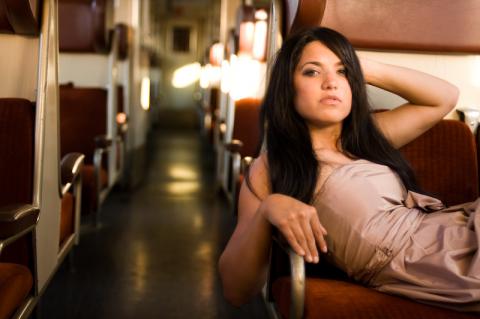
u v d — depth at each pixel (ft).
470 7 6.88
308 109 4.85
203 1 53.67
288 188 4.67
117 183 18.26
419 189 5.24
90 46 12.75
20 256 5.81
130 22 20.10
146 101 25.68
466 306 3.93
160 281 9.75
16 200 6.05
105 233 12.90
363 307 4.07
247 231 4.32
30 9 6.09
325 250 3.96
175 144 34.35
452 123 6.36
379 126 5.68
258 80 13.78
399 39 6.79
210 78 26.81
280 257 5.74
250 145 12.41
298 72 4.93
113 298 8.86
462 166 6.27
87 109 12.78
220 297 9.07
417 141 6.27
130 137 19.04
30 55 6.70
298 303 4.02
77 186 8.75
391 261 4.31
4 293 4.58
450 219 4.50
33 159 6.13
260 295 9.14
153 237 12.70
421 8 6.80
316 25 6.06
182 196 17.79
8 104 6.13
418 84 5.65
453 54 7.16
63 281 9.55
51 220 6.87
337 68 4.96
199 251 11.71
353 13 6.66
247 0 16.44
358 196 4.49
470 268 3.96
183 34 54.49
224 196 17.97
